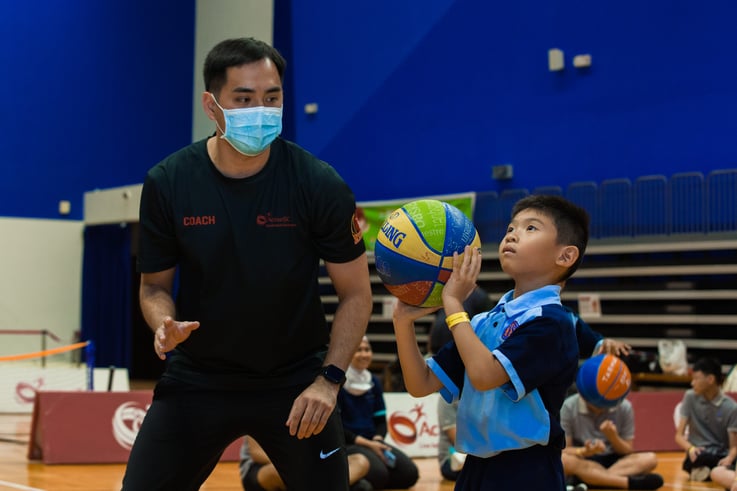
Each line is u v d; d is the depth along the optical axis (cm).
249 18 2569
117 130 2670
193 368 414
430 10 2273
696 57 1848
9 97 2508
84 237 2588
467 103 2198
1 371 1770
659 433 1392
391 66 2339
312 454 408
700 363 1101
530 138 2088
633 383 1730
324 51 2467
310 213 403
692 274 1769
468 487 391
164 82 2753
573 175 2014
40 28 2559
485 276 2025
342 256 412
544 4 2075
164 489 407
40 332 2364
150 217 407
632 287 1816
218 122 395
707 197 1780
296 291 405
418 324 2116
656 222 1844
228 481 997
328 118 2453
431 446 1295
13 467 1068
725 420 1096
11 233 2502
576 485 1000
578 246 394
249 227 399
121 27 2684
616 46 1959
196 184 403
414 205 397
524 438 372
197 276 403
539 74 2080
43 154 2555
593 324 1867
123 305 2483
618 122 1950
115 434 1129
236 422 412
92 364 1411
